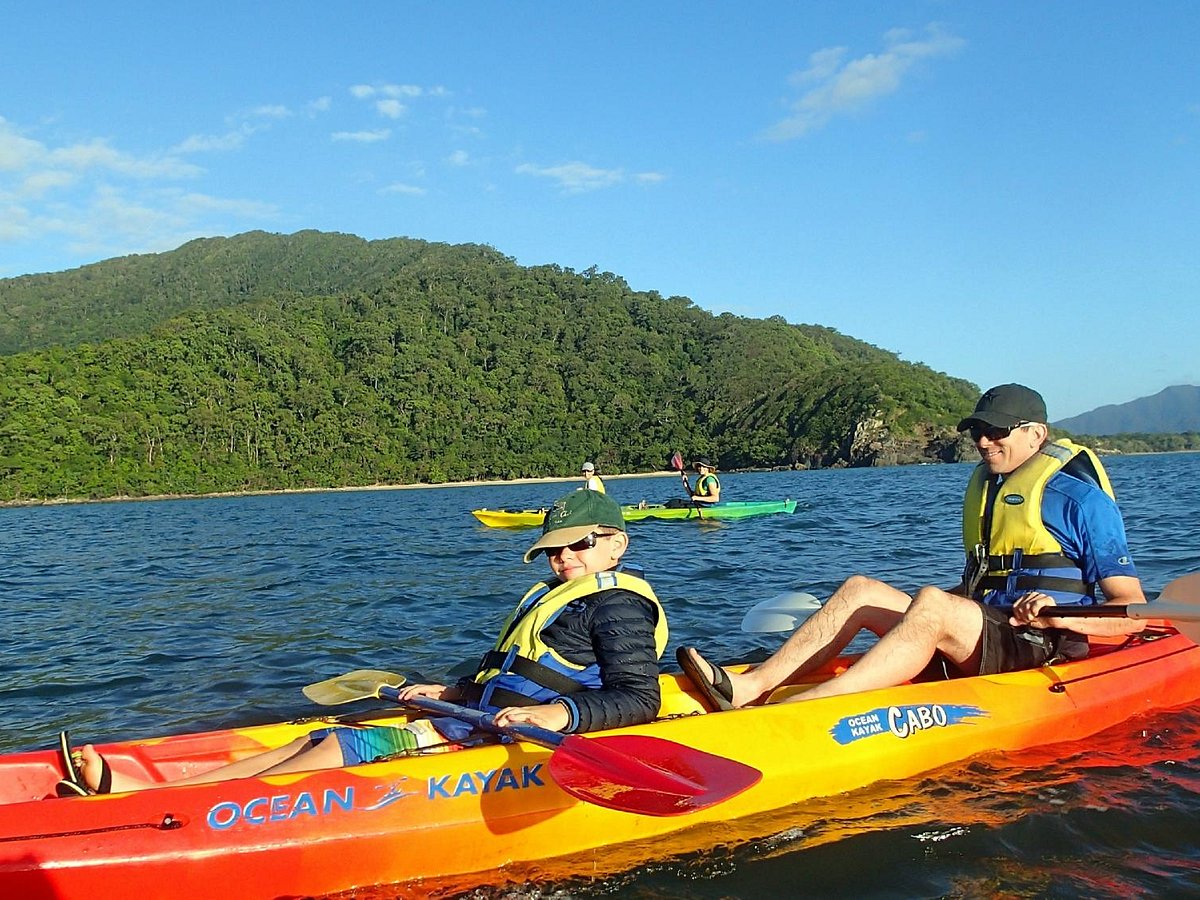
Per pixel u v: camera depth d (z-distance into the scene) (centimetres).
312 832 279
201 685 577
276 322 10719
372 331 10581
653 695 331
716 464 9700
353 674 410
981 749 380
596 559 352
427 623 764
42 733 490
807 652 412
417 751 327
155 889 262
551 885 288
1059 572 420
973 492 457
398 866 287
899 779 361
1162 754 384
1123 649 456
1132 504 1839
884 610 415
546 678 330
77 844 260
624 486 6347
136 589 1076
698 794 281
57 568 1398
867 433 8688
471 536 1741
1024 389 440
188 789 284
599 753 291
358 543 1644
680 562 1119
